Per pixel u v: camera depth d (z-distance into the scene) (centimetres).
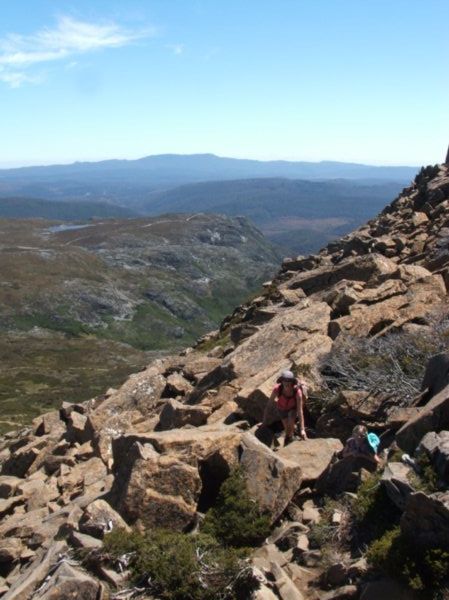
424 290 1875
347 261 2709
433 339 1449
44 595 852
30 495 1662
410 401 1248
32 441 2284
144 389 2175
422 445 902
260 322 2508
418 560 766
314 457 1207
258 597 823
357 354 1529
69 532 1070
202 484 1123
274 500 1053
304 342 1755
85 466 1703
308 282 2659
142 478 1067
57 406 15400
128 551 941
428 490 826
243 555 941
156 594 873
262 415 1471
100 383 18200
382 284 2011
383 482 912
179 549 924
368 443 1084
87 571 927
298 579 879
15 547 1214
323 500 1080
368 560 821
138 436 1236
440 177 3753
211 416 1595
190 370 2281
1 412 14525
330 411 1368
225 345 2741
